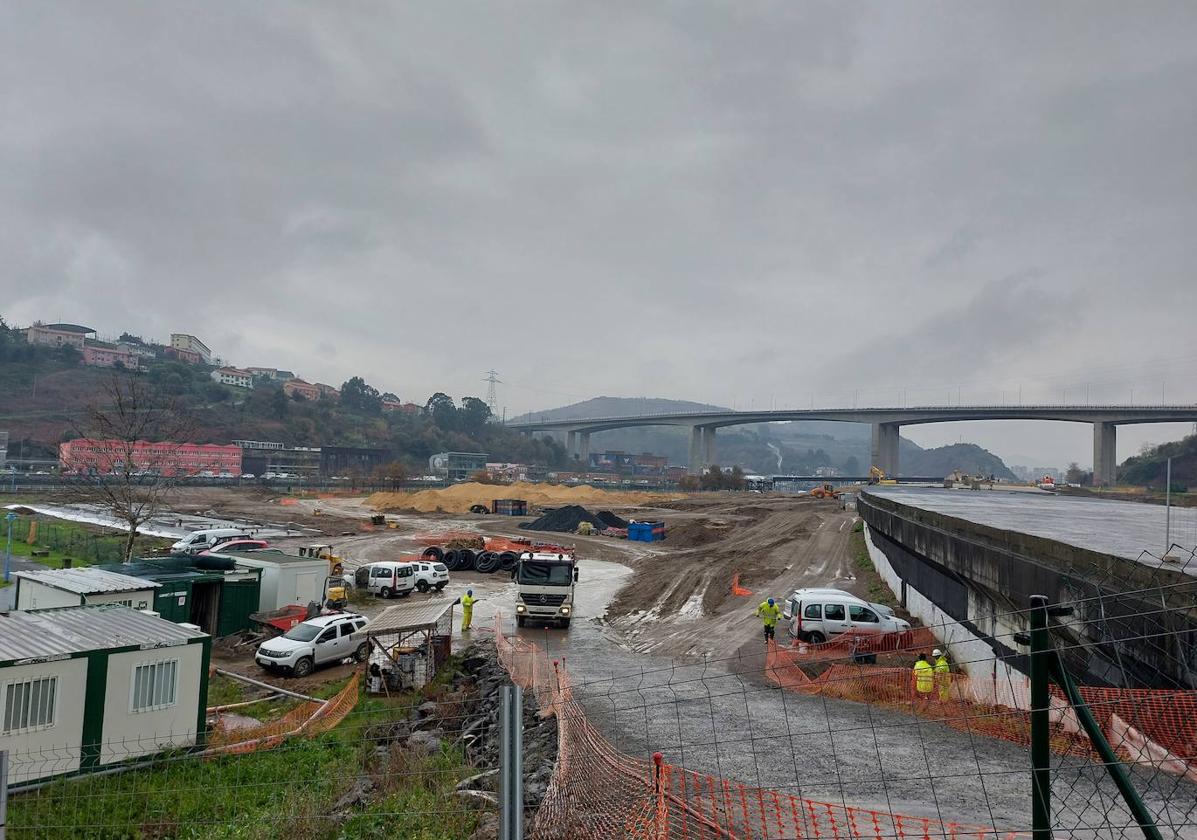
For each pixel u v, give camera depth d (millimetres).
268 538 55156
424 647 23031
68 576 25250
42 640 16000
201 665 17266
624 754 14117
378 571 39250
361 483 148500
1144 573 12430
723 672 22266
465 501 110500
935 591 26125
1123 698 11594
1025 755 13773
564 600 30031
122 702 15906
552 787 11438
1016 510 38938
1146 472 166125
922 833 9977
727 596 37406
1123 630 12805
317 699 21156
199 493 120000
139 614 19172
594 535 72062
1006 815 10758
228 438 199500
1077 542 20922
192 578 27609
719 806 11062
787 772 13164
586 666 23375
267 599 30828
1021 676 16062
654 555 57219
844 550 54969
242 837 11266
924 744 14570
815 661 21078
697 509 108000
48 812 13305
